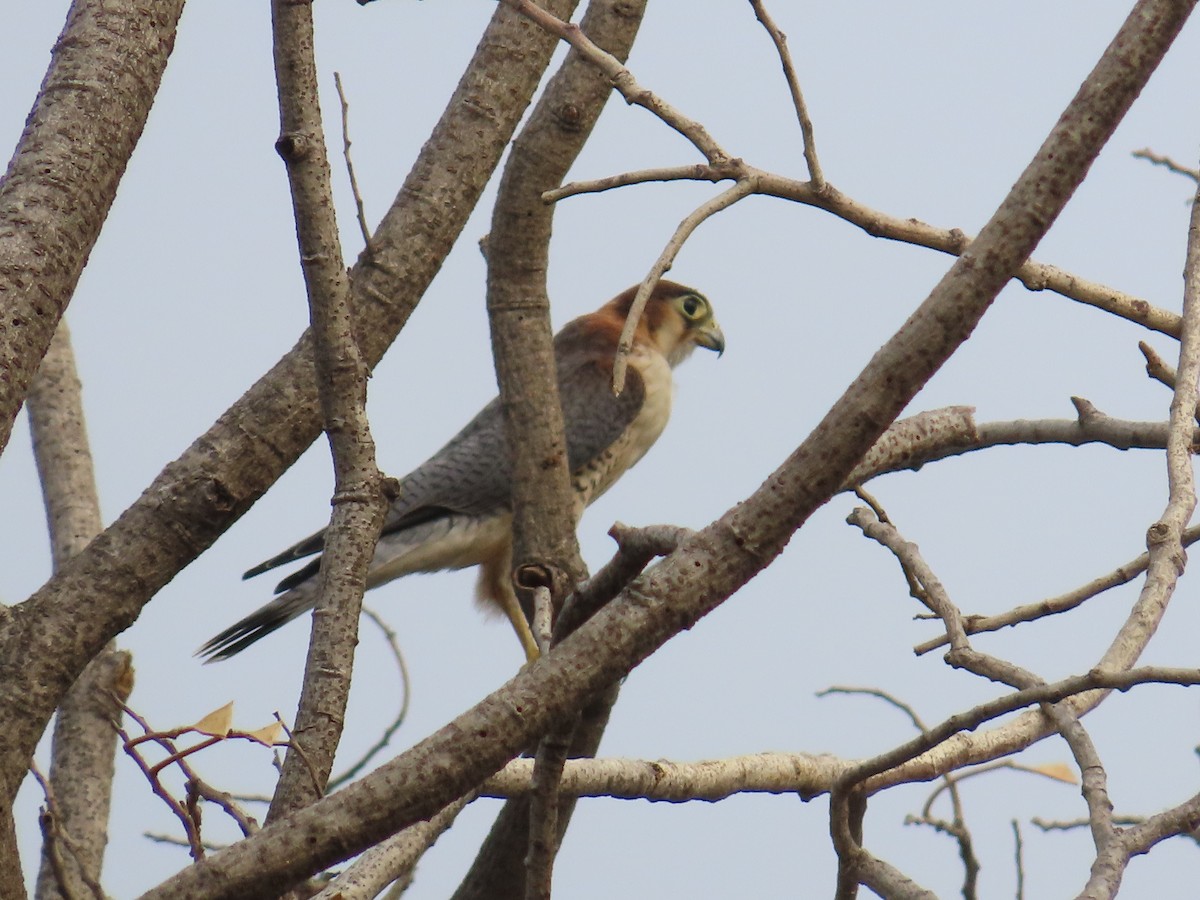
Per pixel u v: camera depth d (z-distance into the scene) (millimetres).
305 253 5055
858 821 6219
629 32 7898
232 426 5973
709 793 6750
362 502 5156
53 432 8508
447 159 6793
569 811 6480
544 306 8391
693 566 4078
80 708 7469
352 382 5133
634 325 4340
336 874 5961
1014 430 7598
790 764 7059
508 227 8164
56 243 5117
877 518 6922
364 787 4039
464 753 4039
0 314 4945
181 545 5754
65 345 8773
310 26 4988
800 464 4035
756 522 4066
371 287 6543
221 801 4473
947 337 3922
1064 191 3926
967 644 6008
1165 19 3947
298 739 4906
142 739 4336
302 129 4992
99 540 5695
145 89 5488
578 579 8344
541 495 8391
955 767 6371
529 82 6992
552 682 4062
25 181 5188
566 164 8039
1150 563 5414
